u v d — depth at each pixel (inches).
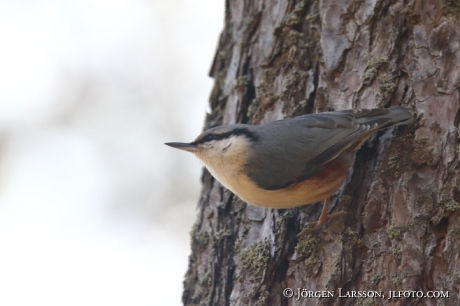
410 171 295.3
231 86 387.9
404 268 274.7
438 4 314.8
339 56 342.0
